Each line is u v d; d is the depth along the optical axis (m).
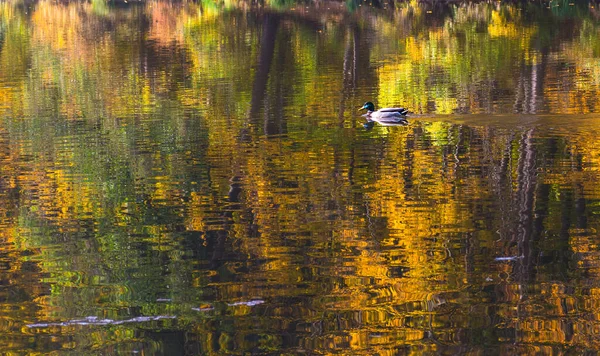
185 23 68.31
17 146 23.41
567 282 11.97
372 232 14.47
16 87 36.91
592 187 17.00
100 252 13.78
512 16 64.75
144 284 12.34
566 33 53.19
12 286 12.35
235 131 24.89
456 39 51.62
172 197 17.25
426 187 17.48
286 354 9.92
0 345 10.34
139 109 29.78
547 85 32.59
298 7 79.25
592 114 25.55
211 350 10.08
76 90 35.38
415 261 12.96
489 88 32.53
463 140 22.45
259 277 12.47
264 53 48.03
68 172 19.91
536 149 20.92
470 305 11.23
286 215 15.65
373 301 11.44
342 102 30.62
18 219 15.95
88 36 61.28
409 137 23.14
